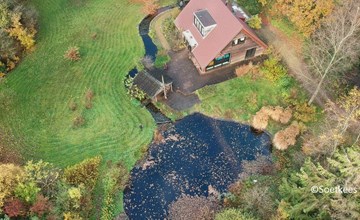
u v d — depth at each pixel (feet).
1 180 107.65
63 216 110.63
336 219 96.32
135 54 165.48
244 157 135.23
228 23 149.18
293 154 130.72
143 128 141.49
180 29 164.45
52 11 182.39
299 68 155.74
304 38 162.09
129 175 130.41
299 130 136.67
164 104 148.05
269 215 111.24
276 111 140.15
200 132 141.79
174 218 120.98
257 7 177.27
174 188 127.95
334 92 146.82
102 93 151.02
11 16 155.02
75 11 182.91
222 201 124.16
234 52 155.22
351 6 133.49
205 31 153.38
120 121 142.92
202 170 132.05
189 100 149.48
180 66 160.04
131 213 122.31
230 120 144.87
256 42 155.22
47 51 165.37
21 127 140.36
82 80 155.12
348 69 144.97
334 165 100.99
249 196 118.01
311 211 104.01
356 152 97.91
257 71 154.81
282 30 170.19
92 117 143.74
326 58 140.26
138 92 148.56
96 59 163.02
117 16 180.96
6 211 104.68
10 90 150.71
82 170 125.90
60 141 137.18
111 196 123.44
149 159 134.51
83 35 172.24
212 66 156.97
